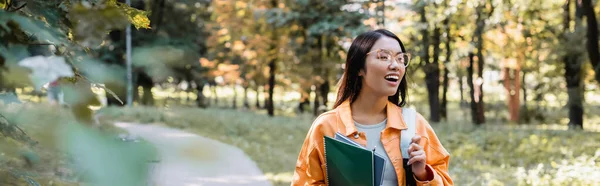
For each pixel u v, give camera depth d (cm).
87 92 63
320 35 1989
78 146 54
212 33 2073
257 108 3525
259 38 2142
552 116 2777
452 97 4638
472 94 2127
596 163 900
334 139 183
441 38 2023
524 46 1961
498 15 1881
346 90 214
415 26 1894
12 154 75
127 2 110
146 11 112
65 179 52
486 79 2941
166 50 57
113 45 77
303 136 1557
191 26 1633
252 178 775
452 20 1948
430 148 209
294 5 1961
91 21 78
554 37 1830
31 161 67
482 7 1861
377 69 201
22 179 74
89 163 53
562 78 2334
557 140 1273
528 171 902
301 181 213
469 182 826
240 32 2170
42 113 57
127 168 53
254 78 2455
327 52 2184
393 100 225
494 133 1442
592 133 1408
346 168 181
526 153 1147
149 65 56
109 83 59
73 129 55
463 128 1669
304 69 2150
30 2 98
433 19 1934
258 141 1396
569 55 1716
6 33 79
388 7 1850
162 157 55
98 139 54
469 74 2144
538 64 2158
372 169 177
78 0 84
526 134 1409
